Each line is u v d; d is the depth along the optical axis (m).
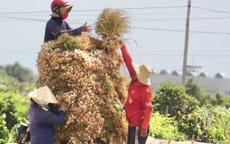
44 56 11.56
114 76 11.90
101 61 11.73
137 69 11.73
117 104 11.79
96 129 11.38
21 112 22.66
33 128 11.25
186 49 50.97
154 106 28.33
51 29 11.98
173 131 22.33
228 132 23.00
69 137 11.41
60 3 11.97
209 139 22.25
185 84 51.78
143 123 11.49
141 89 11.59
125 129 11.87
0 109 21.84
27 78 147.50
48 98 11.17
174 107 28.08
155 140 17.86
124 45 12.05
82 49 11.65
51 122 11.16
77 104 11.32
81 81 11.40
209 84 134.75
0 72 137.62
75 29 12.04
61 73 11.42
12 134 18.94
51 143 11.27
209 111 25.33
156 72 132.38
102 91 11.58
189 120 23.09
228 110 28.58
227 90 135.62
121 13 12.05
